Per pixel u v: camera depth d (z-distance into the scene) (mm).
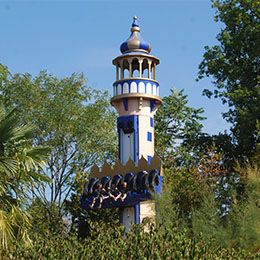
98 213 23953
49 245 11438
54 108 28938
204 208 10945
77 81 30062
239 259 9453
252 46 29797
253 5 29891
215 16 31641
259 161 20859
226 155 31828
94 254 10852
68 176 29469
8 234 14812
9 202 15906
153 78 24391
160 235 10352
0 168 15672
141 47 24156
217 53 31266
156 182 19859
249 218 9969
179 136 34469
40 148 16812
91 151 29797
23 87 29234
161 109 34938
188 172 23797
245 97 28875
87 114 29484
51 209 26266
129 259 10320
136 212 20891
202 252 9938
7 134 16031
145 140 23094
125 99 23391
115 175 21438
